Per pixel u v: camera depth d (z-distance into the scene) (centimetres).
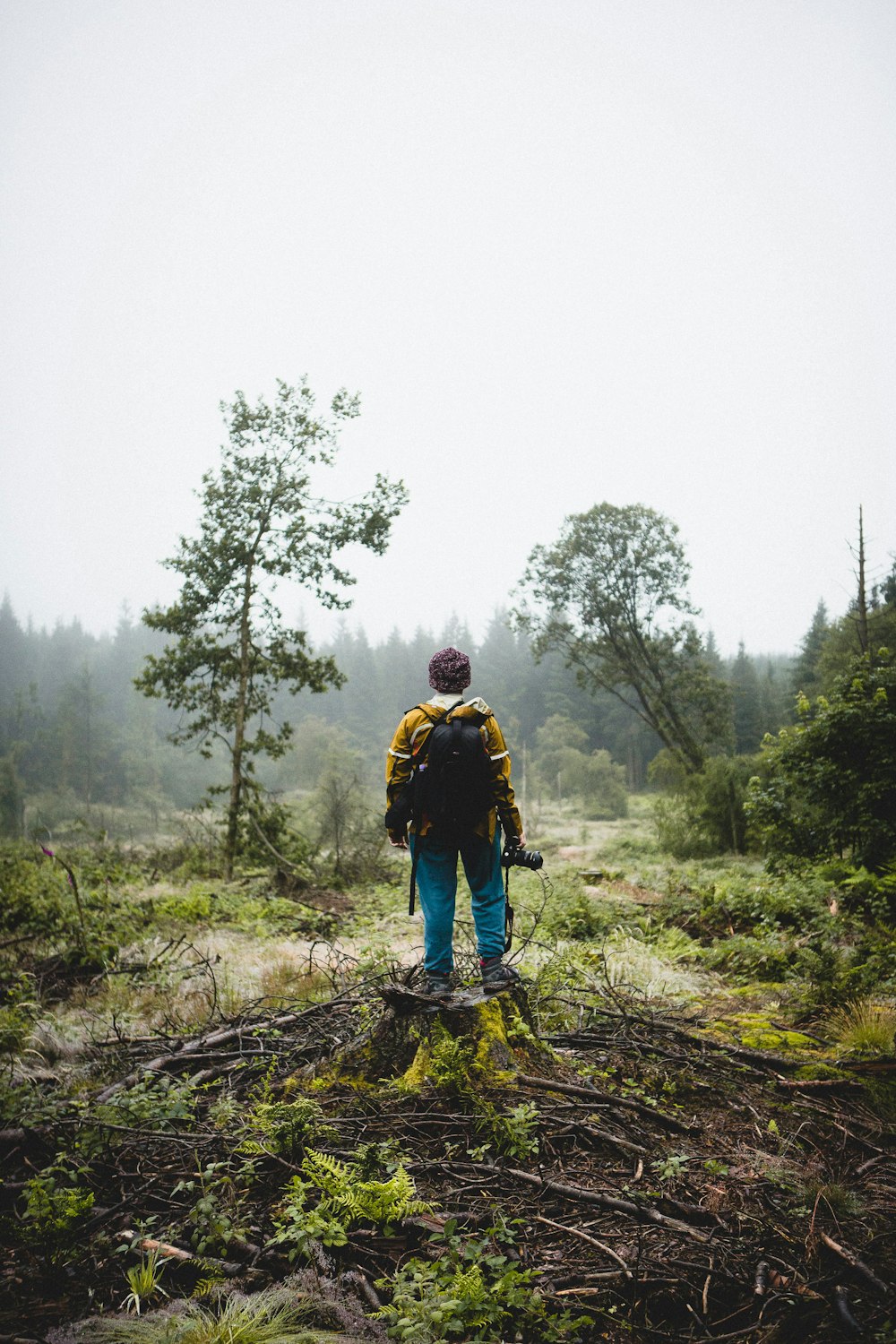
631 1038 429
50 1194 271
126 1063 434
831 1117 347
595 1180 283
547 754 6544
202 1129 327
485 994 374
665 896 1062
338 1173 259
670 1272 233
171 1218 268
